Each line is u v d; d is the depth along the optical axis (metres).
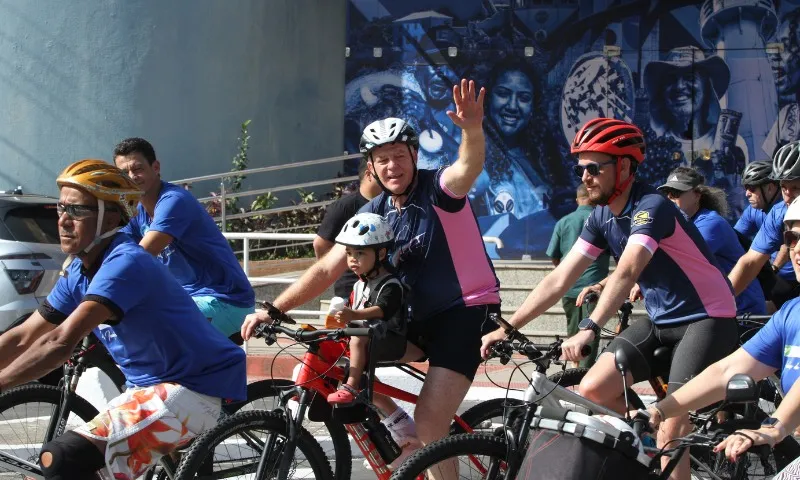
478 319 5.48
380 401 5.80
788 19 17.00
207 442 5.11
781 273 8.28
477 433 5.00
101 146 16.02
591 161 5.66
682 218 5.71
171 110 16.38
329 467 5.54
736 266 7.35
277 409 5.45
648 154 17.28
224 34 16.89
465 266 5.47
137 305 4.67
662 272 5.73
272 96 17.69
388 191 5.46
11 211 10.36
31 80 15.96
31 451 6.02
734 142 17.14
